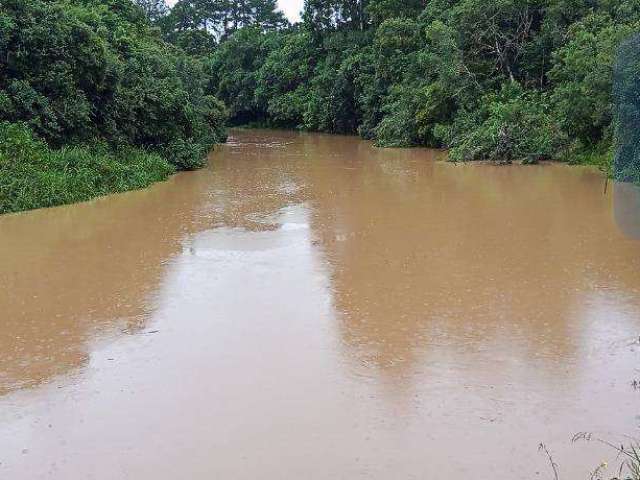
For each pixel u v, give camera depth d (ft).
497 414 17.12
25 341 22.52
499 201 45.50
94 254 33.14
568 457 15.14
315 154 84.99
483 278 28.37
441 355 20.81
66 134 54.03
